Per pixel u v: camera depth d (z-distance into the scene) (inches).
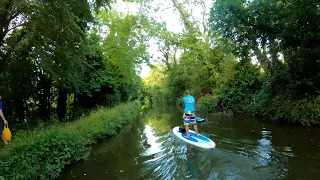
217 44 859.4
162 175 246.7
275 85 557.6
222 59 857.5
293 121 462.9
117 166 290.2
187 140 371.2
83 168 290.5
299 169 240.2
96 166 296.2
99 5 463.5
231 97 741.3
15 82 490.0
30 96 579.2
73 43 447.5
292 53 475.5
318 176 222.4
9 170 227.5
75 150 319.3
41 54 383.2
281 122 494.6
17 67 464.8
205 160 280.8
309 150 297.4
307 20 408.5
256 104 605.9
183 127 434.6
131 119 738.2
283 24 466.0
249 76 713.0
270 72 585.6
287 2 447.5
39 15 344.8
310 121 429.1
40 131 341.7
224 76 807.7
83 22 499.2
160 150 346.0
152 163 289.9
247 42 542.0
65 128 395.5
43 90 584.4
